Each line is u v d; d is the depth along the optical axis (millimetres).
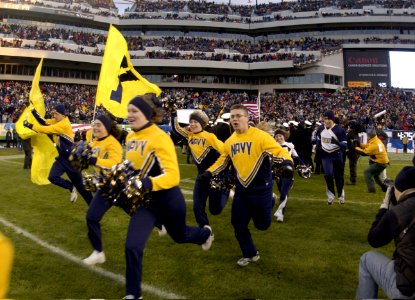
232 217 4035
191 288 3490
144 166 2967
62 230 5465
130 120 3039
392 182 2930
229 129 6418
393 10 50531
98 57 46344
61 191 8820
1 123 26453
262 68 48250
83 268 3984
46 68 45188
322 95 44781
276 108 42375
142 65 47594
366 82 48469
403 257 2275
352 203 7793
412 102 41875
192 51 49094
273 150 3717
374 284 2707
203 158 5180
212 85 49625
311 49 49531
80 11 49469
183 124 11688
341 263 4219
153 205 2975
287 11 54500
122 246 4727
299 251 4625
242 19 55000
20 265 4023
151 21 52250
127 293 2766
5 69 43469
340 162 7508
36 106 7883
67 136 6133
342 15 51062
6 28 45219
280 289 3500
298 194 8891
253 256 4121
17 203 7406
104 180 2697
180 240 3377
